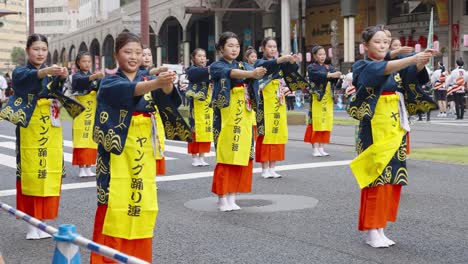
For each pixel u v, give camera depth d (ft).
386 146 18.47
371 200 18.92
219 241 20.26
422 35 115.96
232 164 24.66
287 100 99.25
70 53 274.98
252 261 17.89
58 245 11.24
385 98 18.61
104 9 261.65
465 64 107.76
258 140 32.94
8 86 77.30
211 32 172.55
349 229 21.58
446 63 110.63
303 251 18.86
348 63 115.24
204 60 34.35
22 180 20.94
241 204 26.37
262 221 23.06
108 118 14.92
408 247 19.13
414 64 17.66
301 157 41.34
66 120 82.53
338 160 39.45
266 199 27.32
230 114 24.77
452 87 75.31
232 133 24.71
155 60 194.29
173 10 160.25
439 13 110.83
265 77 27.14
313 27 137.69
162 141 31.86
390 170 18.78
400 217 23.13
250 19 154.61
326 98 40.98
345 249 19.01
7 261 18.47
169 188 30.60
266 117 32.35
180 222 23.11
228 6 136.56
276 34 141.38
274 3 124.26
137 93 14.37
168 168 37.60
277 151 32.81
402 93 19.04
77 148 34.68
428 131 58.90
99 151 15.43
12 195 29.43
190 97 36.94
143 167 15.29
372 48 18.76
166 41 185.88
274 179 32.50
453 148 44.65
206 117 38.04
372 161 18.63
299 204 26.00
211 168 37.58
